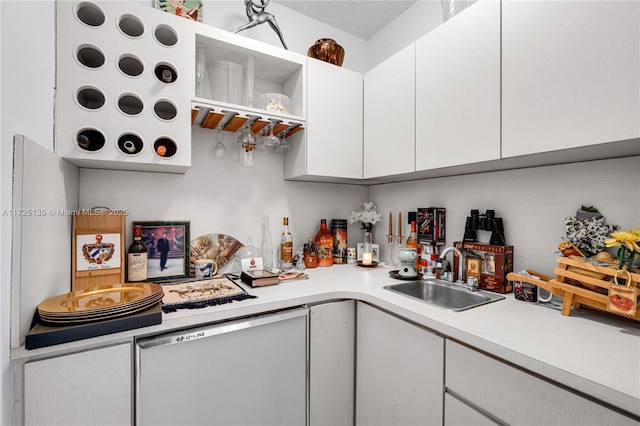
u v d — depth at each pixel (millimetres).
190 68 1296
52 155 959
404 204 1968
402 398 1172
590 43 865
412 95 1475
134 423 939
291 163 1787
